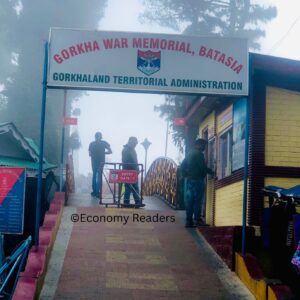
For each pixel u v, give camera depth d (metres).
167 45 8.50
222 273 8.74
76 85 8.35
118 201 13.89
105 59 8.42
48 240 9.00
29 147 15.17
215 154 12.02
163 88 8.44
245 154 8.69
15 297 6.96
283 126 9.60
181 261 9.26
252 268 8.22
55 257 9.11
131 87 8.41
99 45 8.43
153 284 8.15
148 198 17.53
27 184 11.60
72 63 8.38
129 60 8.44
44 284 7.95
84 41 8.43
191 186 11.68
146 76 8.43
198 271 8.80
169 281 8.30
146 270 8.74
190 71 8.48
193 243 10.34
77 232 10.73
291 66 9.37
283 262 8.17
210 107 12.43
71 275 8.34
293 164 9.52
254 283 7.86
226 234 9.20
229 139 10.94
